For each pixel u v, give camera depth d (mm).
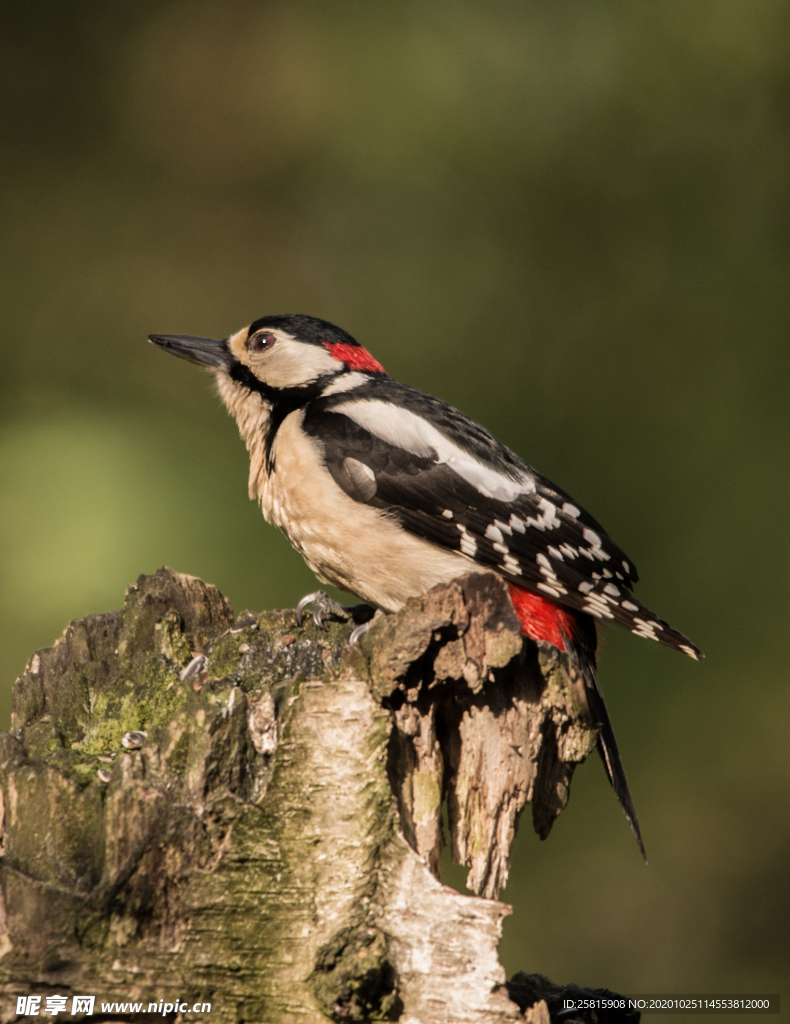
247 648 6723
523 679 6355
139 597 7051
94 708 6578
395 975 5359
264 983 5383
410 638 5777
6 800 5672
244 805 5559
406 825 5859
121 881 5371
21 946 5301
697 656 7930
